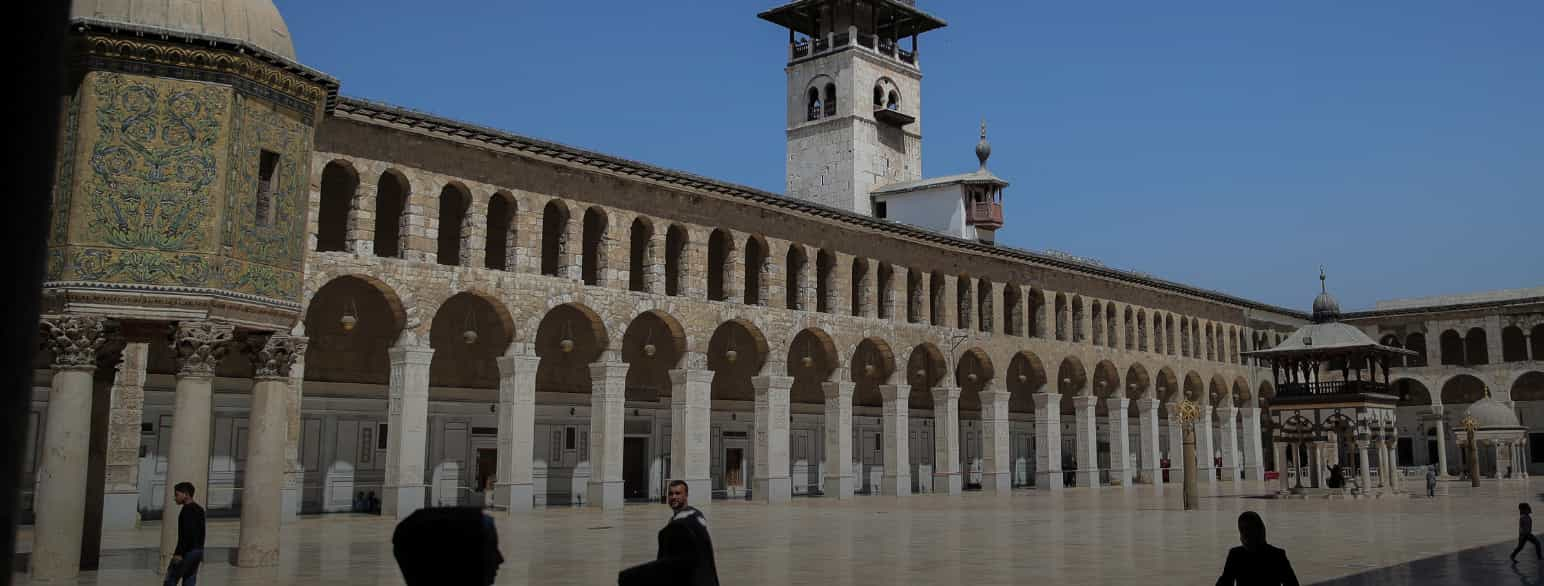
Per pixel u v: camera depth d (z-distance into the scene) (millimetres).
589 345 55562
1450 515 43844
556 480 53344
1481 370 93438
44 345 20688
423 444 41938
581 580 23328
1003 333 67688
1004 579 23547
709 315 52188
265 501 23438
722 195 52719
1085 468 72375
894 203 77000
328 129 40188
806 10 80750
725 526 38875
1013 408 80312
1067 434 83688
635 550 29734
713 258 59000
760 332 54438
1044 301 71000
